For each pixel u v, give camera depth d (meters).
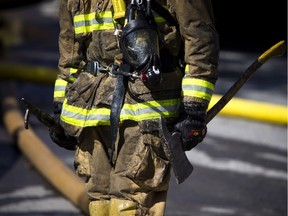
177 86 8.79
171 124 8.74
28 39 36.47
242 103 20.89
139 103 8.66
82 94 9.01
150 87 8.63
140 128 8.66
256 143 19.02
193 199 14.71
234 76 28.00
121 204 8.77
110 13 8.88
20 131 18.19
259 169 16.86
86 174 9.23
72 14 9.22
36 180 15.90
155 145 8.67
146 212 8.84
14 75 24.47
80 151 9.30
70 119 9.06
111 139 8.88
